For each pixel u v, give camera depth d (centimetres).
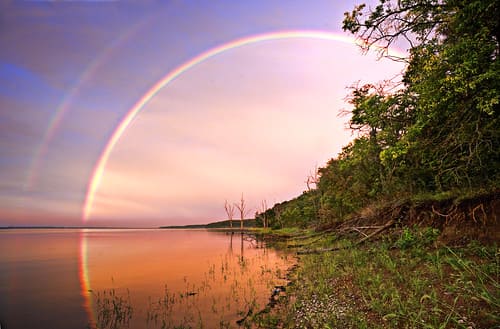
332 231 2875
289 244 3697
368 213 2195
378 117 1689
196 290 1409
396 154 1225
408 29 1334
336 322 790
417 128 1159
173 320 1004
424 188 1783
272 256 2603
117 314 1098
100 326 988
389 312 761
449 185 1555
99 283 1706
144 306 1184
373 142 2048
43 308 1241
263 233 7138
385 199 2184
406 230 1373
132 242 6250
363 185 2755
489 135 1130
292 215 6662
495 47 988
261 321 924
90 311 1159
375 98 1730
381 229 1758
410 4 1270
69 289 1595
